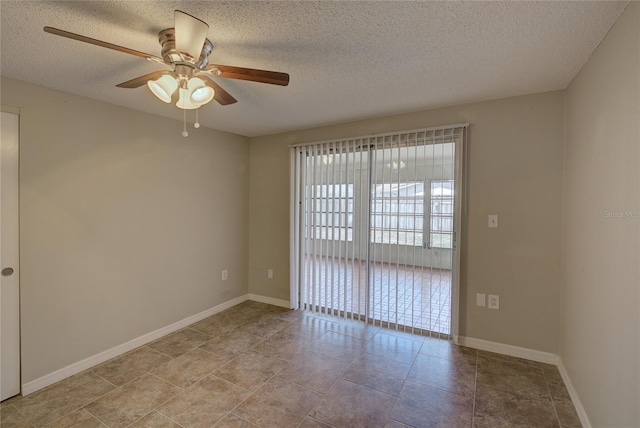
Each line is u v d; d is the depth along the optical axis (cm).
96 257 259
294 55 188
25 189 219
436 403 208
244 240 411
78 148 247
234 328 329
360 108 290
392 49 181
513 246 265
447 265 291
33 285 223
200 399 212
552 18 150
